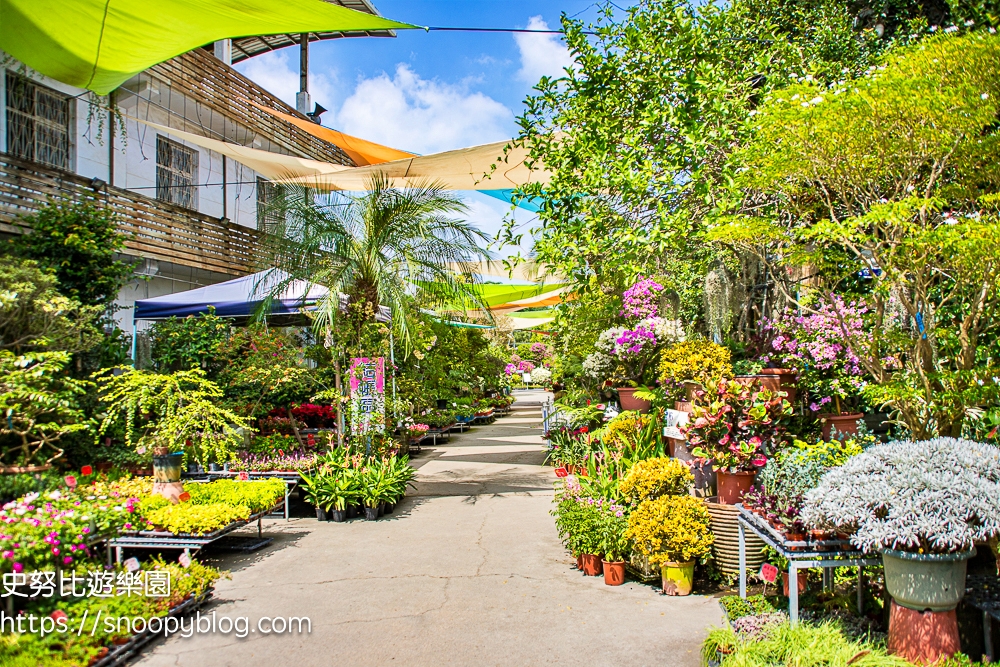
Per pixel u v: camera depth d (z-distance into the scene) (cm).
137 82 1039
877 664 266
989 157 343
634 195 504
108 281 834
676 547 440
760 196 526
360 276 821
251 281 1003
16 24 522
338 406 834
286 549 586
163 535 491
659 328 714
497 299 1434
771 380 530
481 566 523
